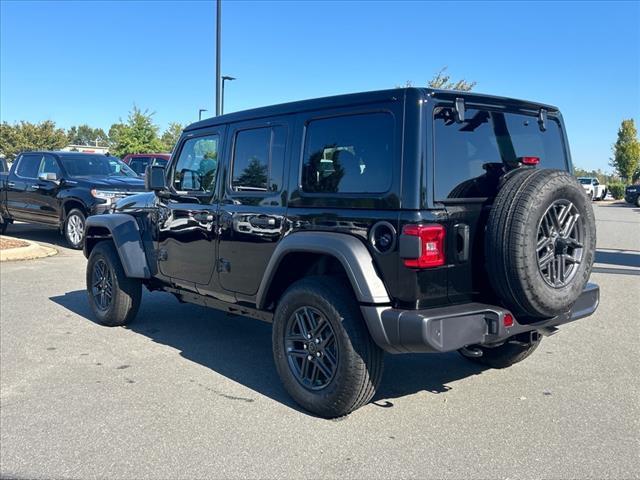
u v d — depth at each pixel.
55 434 4.00
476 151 4.13
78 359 5.56
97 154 13.77
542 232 3.95
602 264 11.73
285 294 4.42
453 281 3.91
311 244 4.18
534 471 3.51
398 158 3.84
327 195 4.25
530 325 4.16
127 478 3.45
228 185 5.14
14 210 14.09
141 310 7.52
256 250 4.79
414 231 3.71
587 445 3.84
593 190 48.78
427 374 5.22
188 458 3.68
